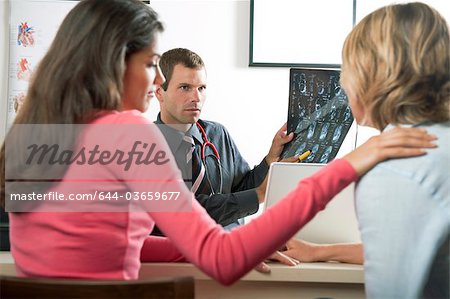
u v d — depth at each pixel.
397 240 0.86
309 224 1.26
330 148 1.55
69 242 0.85
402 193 0.87
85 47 0.90
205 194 1.91
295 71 1.57
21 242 0.90
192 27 2.76
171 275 1.09
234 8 2.76
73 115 0.88
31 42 2.81
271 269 1.09
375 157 0.87
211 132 2.11
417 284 0.86
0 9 2.80
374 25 0.94
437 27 0.91
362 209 0.90
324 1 2.78
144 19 0.95
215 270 0.83
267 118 2.77
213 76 2.76
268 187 1.24
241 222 2.32
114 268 0.87
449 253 0.90
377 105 0.92
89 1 0.93
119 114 0.89
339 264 1.16
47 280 0.75
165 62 1.99
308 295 1.14
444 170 0.86
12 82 2.80
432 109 0.91
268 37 2.77
